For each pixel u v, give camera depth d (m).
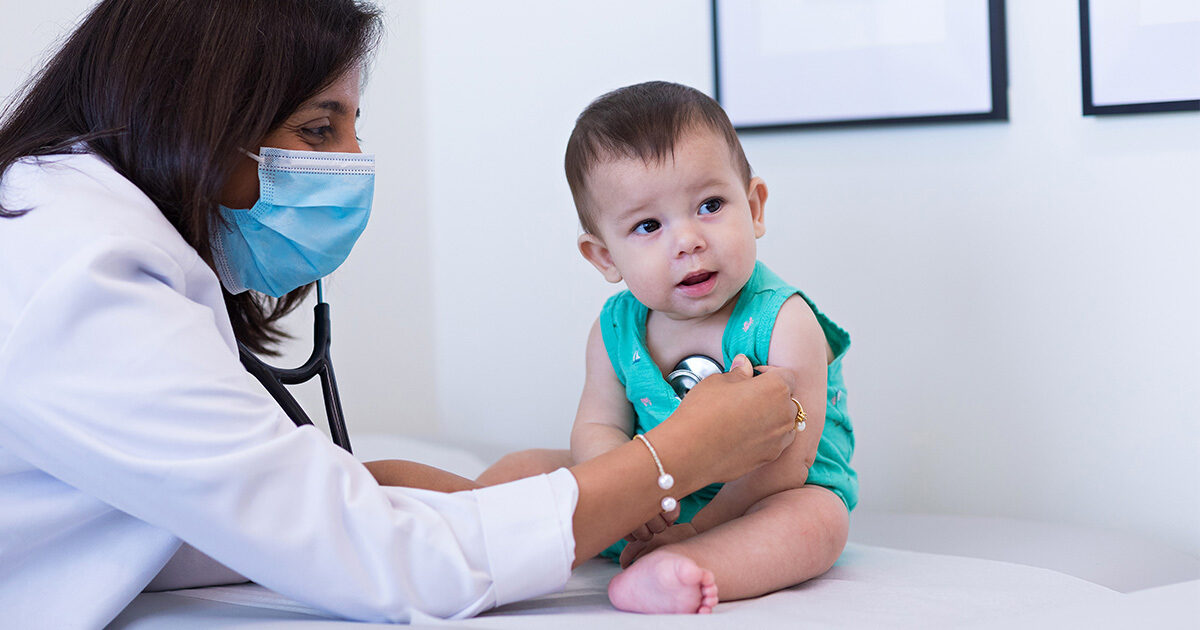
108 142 0.97
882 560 1.21
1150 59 1.45
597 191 1.22
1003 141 1.58
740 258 1.18
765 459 1.02
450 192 2.15
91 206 0.87
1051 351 1.57
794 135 1.76
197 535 0.82
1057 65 1.53
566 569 0.87
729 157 1.21
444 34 2.12
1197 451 1.46
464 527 0.86
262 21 1.00
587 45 1.96
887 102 1.66
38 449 0.83
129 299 0.83
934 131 1.64
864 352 1.73
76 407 0.80
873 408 1.73
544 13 2.01
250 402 0.85
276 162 1.05
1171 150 1.45
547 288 2.05
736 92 1.79
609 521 0.89
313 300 2.27
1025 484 1.60
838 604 0.95
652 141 1.17
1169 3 1.43
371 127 2.22
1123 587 1.17
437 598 0.84
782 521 1.07
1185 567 1.26
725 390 1.01
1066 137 1.53
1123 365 1.51
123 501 0.83
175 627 0.90
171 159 0.95
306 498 0.83
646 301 1.21
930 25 1.61
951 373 1.65
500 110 2.07
